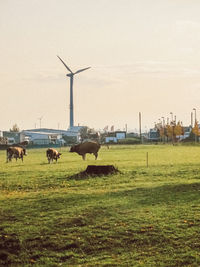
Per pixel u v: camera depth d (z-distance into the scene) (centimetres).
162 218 1828
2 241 1653
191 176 3216
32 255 1552
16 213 2003
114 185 2827
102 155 6731
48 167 4284
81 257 1514
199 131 14312
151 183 2852
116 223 1789
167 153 6912
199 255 1450
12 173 3700
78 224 1809
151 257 1459
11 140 13038
